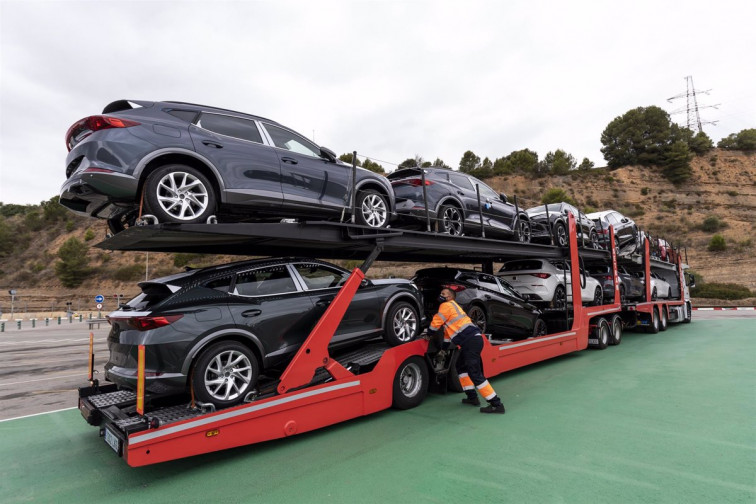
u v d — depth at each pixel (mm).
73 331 22094
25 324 28141
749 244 49000
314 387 4422
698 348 10406
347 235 5176
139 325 3727
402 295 5805
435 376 6031
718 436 4309
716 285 36031
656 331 13742
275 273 4695
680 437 4285
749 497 3018
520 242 8297
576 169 85250
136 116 4035
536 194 73438
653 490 3146
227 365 4023
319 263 5160
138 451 3262
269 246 5629
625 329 14492
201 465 3844
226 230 3980
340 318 4746
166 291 3979
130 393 4793
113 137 3775
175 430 3447
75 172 3799
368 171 6020
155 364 3664
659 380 6914
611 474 3434
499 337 8273
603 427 4629
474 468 3592
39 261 72562
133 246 4797
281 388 4203
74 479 3684
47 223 84500
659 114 82875
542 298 9523
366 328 5344
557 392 6207
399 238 5898
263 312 4355
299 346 4629
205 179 4184
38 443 4734
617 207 71188
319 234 4879
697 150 88000
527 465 3635
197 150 4195
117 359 4016
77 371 9844
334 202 5383
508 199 9602
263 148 4801
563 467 3584
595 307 10148
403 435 4477
